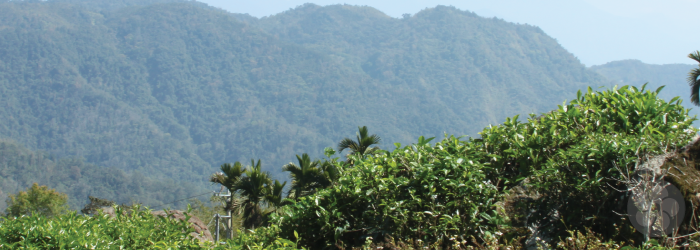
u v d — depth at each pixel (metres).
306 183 18.92
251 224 19.98
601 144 4.91
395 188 5.12
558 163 5.05
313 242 5.28
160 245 5.08
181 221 5.94
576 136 5.75
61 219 5.41
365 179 5.34
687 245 3.87
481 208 4.90
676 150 4.69
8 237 4.93
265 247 4.90
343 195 5.31
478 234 4.79
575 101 6.70
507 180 5.46
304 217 5.30
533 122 6.38
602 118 5.93
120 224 5.48
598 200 4.66
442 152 5.54
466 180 5.08
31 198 46.69
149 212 6.02
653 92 6.16
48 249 4.68
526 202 5.07
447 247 4.70
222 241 5.10
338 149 19.53
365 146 19.23
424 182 5.11
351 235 5.21
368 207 5.15
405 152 5.90
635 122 5.84
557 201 4.88
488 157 5.96
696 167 4.38
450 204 4.86
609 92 6.59
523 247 4.75
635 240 4.31
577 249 4.18
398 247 4.56
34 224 5.05
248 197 20.23
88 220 5.54
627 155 4.77
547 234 4.74
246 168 21.98
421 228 4.87
